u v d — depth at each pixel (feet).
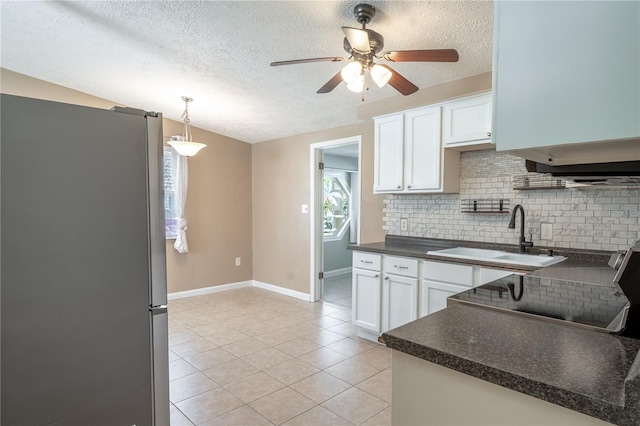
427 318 3.97
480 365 2.79
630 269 3.48
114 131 4.79
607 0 2.16
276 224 17.25
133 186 4.95
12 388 4.14
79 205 4.53
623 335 3.41
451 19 7.16
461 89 9.76
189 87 12.10
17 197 4.13
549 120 2.37
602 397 2.27
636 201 7.81
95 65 11.10
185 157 15.65
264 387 8.16
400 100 11.21
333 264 21.70
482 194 10.19
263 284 17.97
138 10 8.04
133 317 4.99
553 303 4.54
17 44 10.03
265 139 17.49
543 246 9.09
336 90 11.26
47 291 4.32
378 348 10.37
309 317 13.25
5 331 4.09
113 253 4.79
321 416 7.06
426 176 10.24
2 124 4.04
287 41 8.71
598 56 2.18
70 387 4.50
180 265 15.94
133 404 5.02
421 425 3.25
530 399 2.64
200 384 8.29
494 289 5.34
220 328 12.03
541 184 9.03
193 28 8.54
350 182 22.76
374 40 6.61
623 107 2.11
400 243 11.73
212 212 16.93
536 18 2.40
